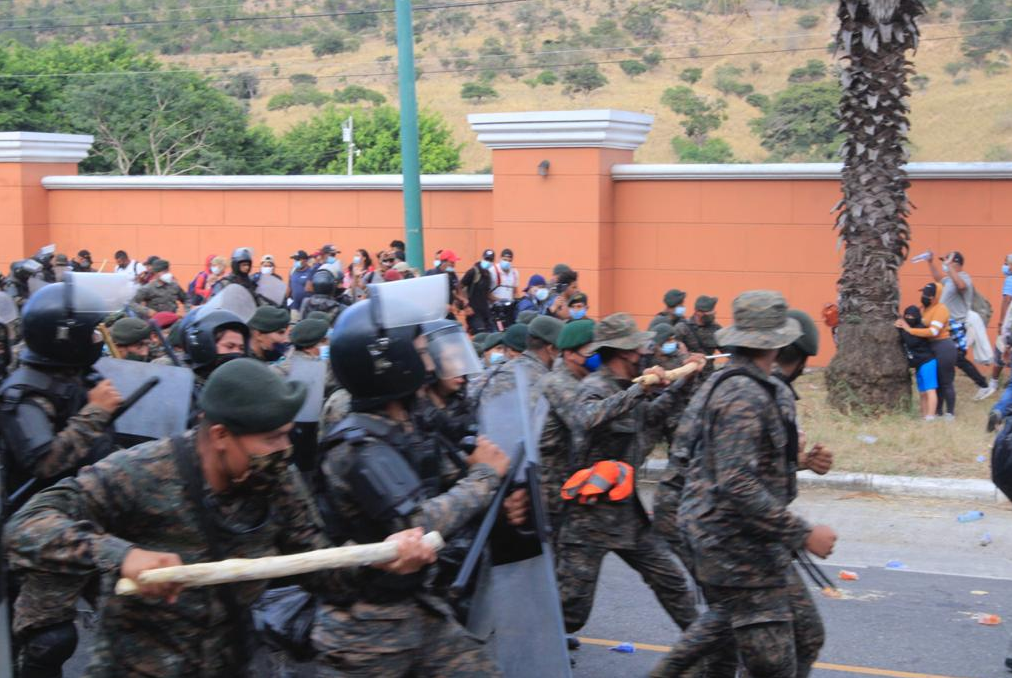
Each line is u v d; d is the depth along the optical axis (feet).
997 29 228.63
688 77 239.91
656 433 20.49
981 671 20.03
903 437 35.65
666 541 18.35
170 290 45.21
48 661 13.98
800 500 31.50
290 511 11.14
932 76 219.20
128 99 151.53
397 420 12.10
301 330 21.93
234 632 10.84
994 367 42.06
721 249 53.31
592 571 18.03
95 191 68.85
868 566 26.61
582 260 54.49
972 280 48.67
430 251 60.34
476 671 11.89
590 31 276.62
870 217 39.47
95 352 16.07
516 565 13.46
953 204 48.60
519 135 54.90
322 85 272.31
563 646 13.09
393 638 11.47
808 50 239.91
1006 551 27.48
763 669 14.43
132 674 10.49
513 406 13.98
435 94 251.60
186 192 66.59
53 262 44.42
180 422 17.28
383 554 10.33
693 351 34.40
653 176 53.88
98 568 9.96
